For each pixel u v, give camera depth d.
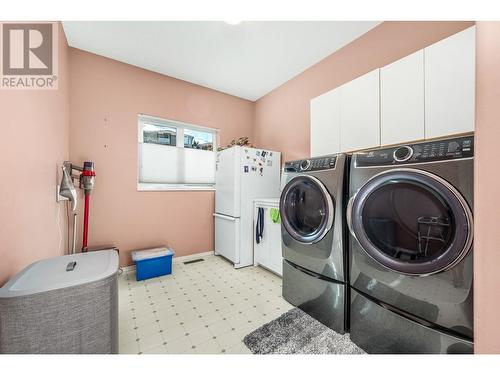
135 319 1.60
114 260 1.04
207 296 1.94
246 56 2.37
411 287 1.06
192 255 2.94
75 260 1.03
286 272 1.85
